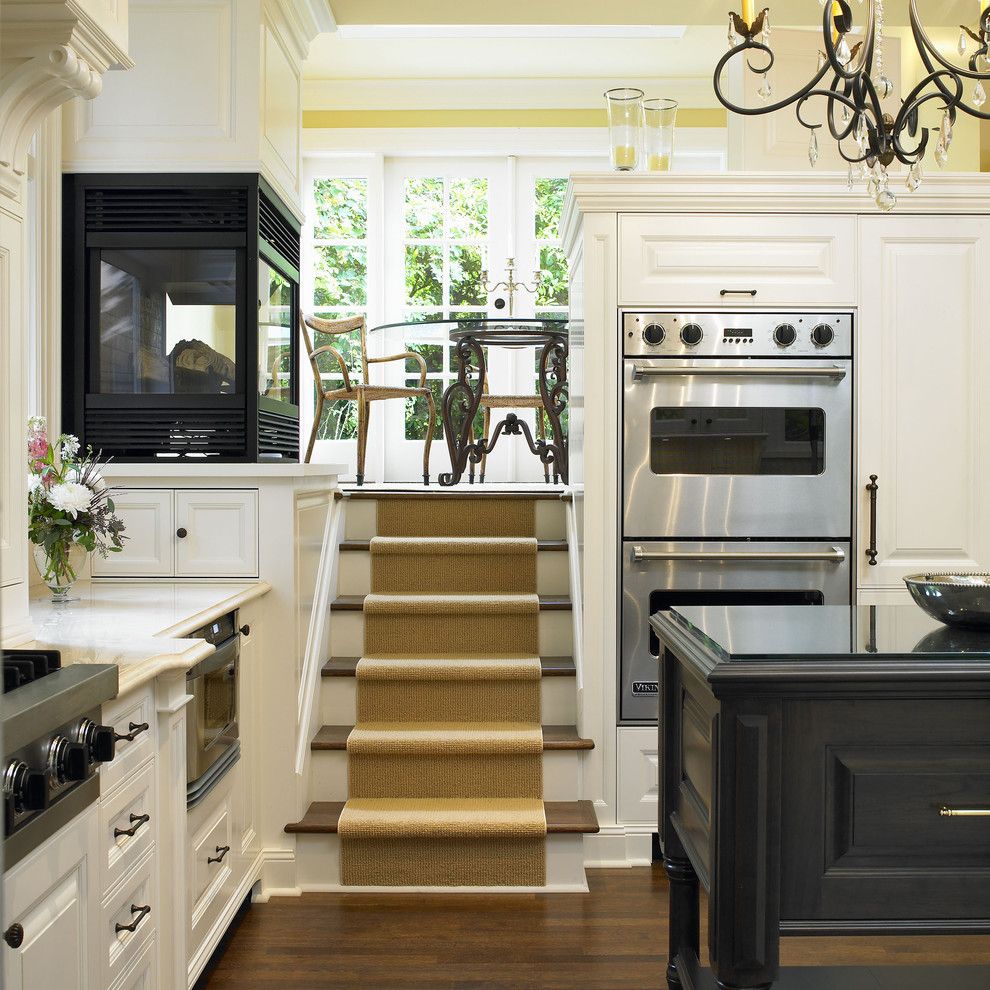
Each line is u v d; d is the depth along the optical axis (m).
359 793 3.31
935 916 1.56
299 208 3.72
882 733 1.56
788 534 3.36
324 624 3.61
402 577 3.97
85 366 3.12
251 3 3.09
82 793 1.51
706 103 6.37
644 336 3.33
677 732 2.07
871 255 3.36
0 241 1.89
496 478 6.68
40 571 2.72
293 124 3.61
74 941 1.50
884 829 1.55
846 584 3.38
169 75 3.10
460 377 5.05
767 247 3.34
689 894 2.09
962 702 1.56
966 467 3.39
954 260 3.37
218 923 2.50
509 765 3.32
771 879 1.53
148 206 3.11
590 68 6.18
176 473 3.00
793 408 3.36
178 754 2.06
